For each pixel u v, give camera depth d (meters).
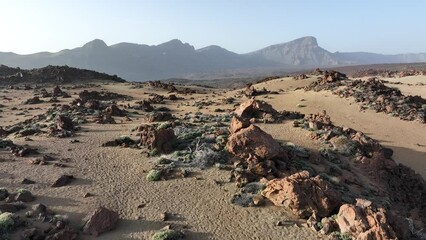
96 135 45.12
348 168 37.50
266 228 25.23
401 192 38.25
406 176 41.25
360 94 78.62
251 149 33.97
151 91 112.81
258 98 86.12
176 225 25.41
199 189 29.98
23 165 34.38
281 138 44.16
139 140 41.09
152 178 31.64
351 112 70.69
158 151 37.12
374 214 24.00
